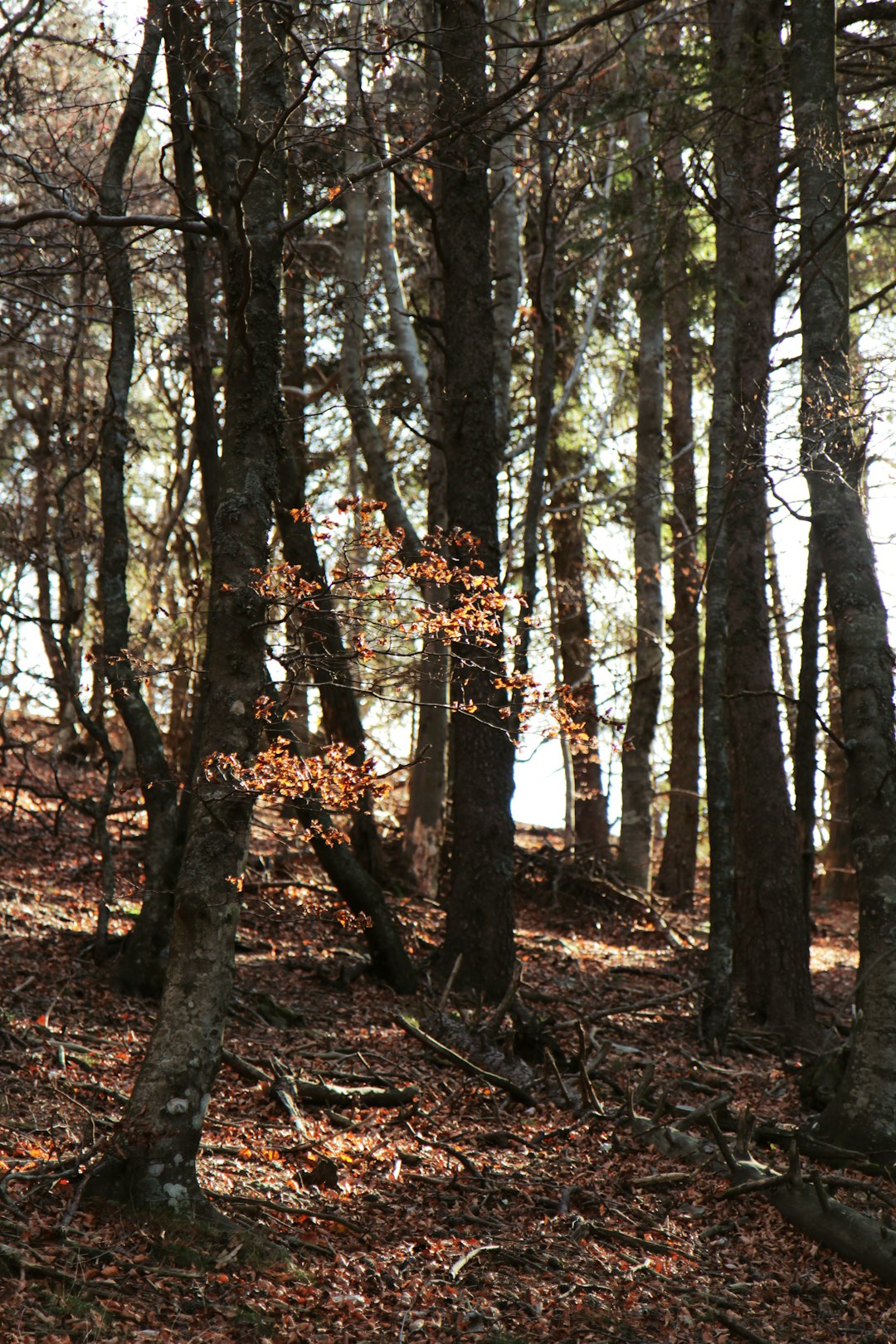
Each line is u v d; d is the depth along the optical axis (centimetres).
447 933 1215
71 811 1702
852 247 1645
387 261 1562
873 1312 606
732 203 1270
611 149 1778
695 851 2197
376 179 1486
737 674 1362
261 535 599
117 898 1309
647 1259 645
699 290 1459
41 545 1568
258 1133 735
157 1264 511
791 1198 695
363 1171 704
